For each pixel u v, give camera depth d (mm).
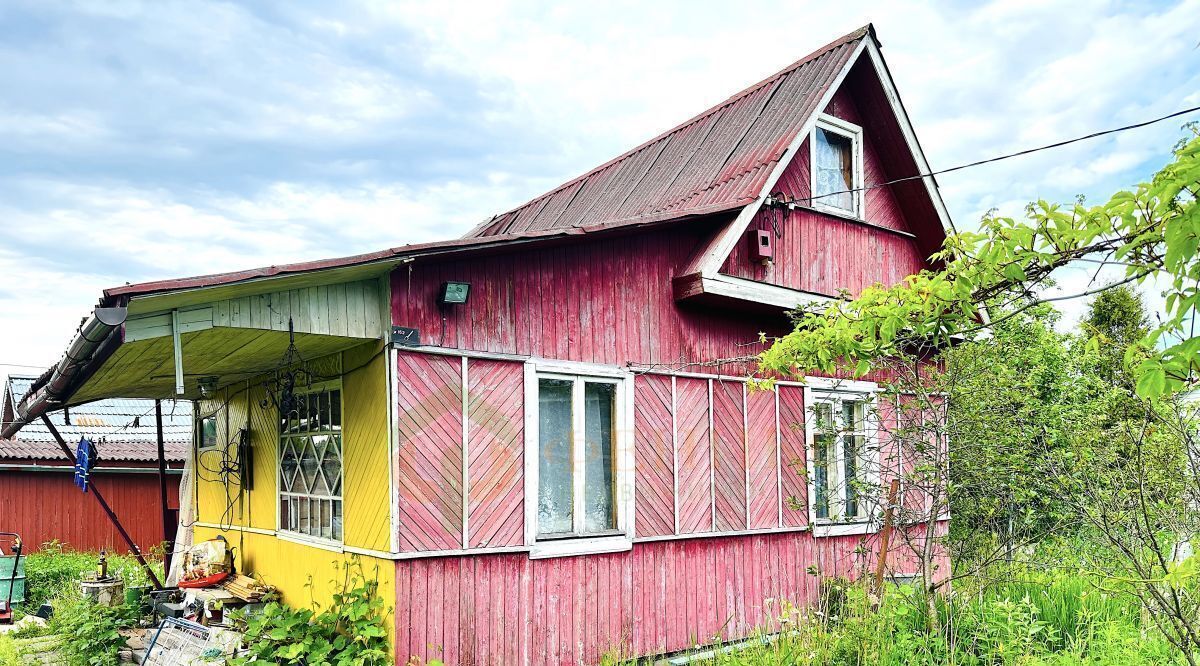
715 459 8828
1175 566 4336
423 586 6688
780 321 9766
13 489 17406
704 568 8562
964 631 7266
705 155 10234
